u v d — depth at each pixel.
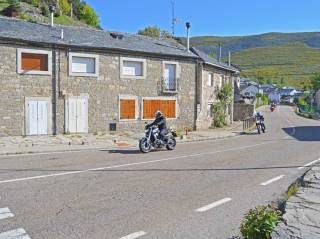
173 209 6.79
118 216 6.29
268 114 62.31
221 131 29.27
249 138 24.81
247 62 187.25
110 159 13.16
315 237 4.99
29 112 21.52
